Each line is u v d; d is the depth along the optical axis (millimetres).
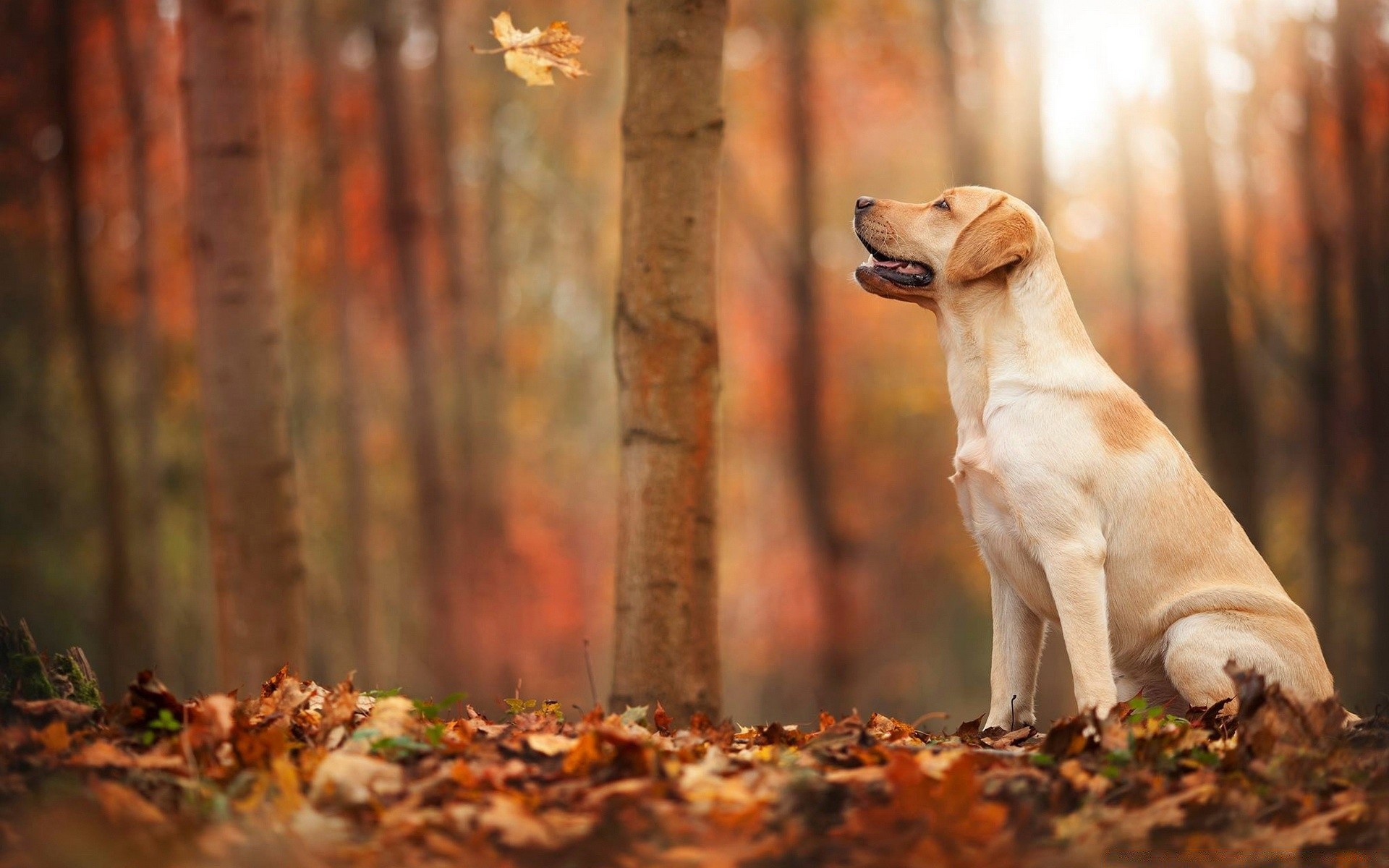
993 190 5199
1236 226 23203
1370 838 3281
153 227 18766
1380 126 18969
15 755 3297
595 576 34344
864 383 31906
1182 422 28922
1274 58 19906
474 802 3191
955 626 33094
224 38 7805
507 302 31328
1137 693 5145
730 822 2998
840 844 2996
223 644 7848
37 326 18516
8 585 17156
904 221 5270
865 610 29141
